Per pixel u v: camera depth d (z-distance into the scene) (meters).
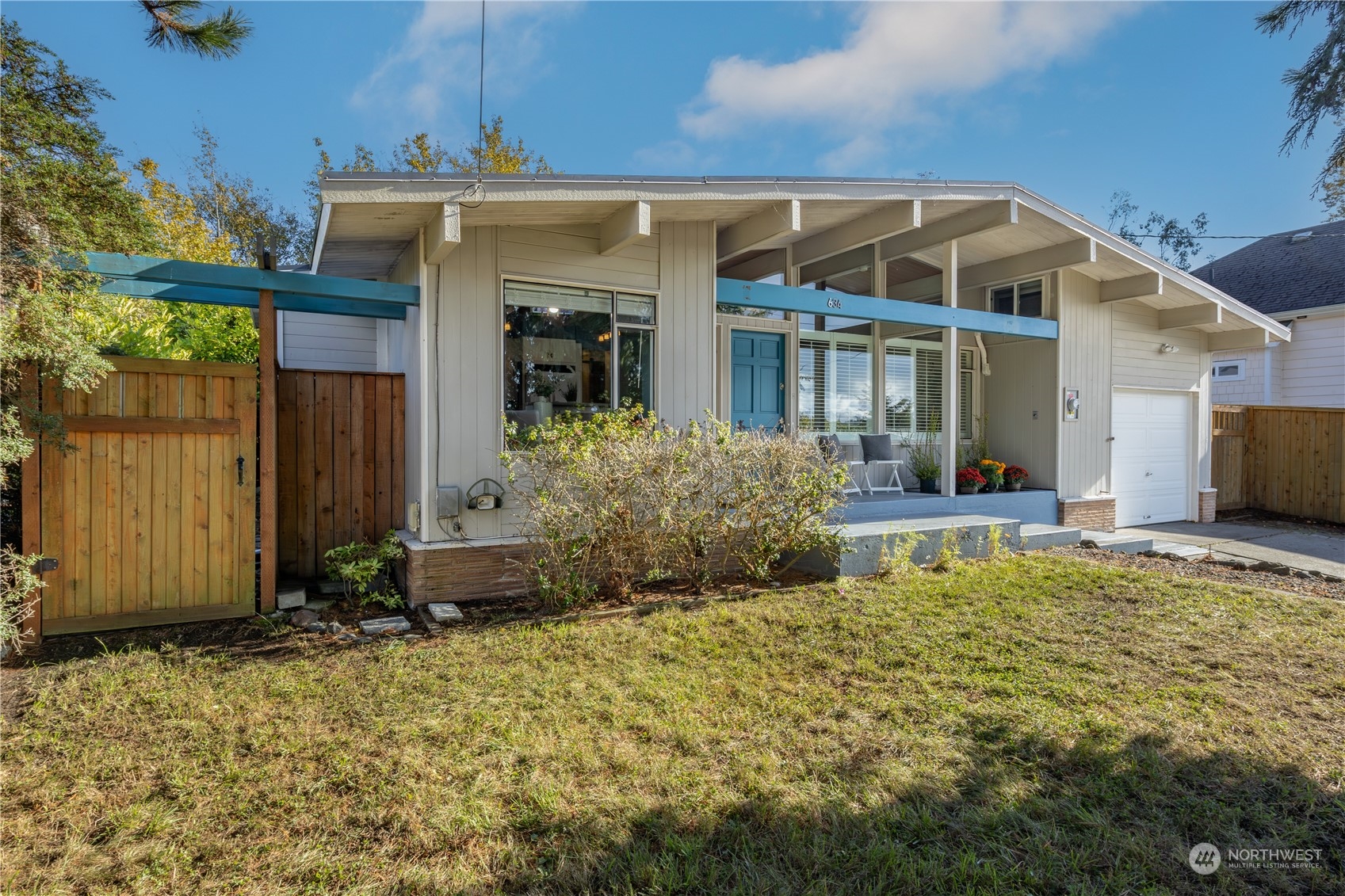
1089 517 10.49
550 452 5.79
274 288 5.50
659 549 6.02
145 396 5.29
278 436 6.53
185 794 2.90
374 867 2.46
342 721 3.56
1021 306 10.65
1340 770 3.04
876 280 9.53
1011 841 2.55
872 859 2.44
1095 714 3.59
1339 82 8.02
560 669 4.26
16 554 4.93
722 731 3.43
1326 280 14.02
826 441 9.03
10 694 3.92
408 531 6.61
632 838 2.59
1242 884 2.31
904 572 6.52
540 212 5.92
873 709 3.69
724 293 7.40
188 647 4.80
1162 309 11.38
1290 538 10.24
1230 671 4.20
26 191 4.71
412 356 6.53
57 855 2.51
